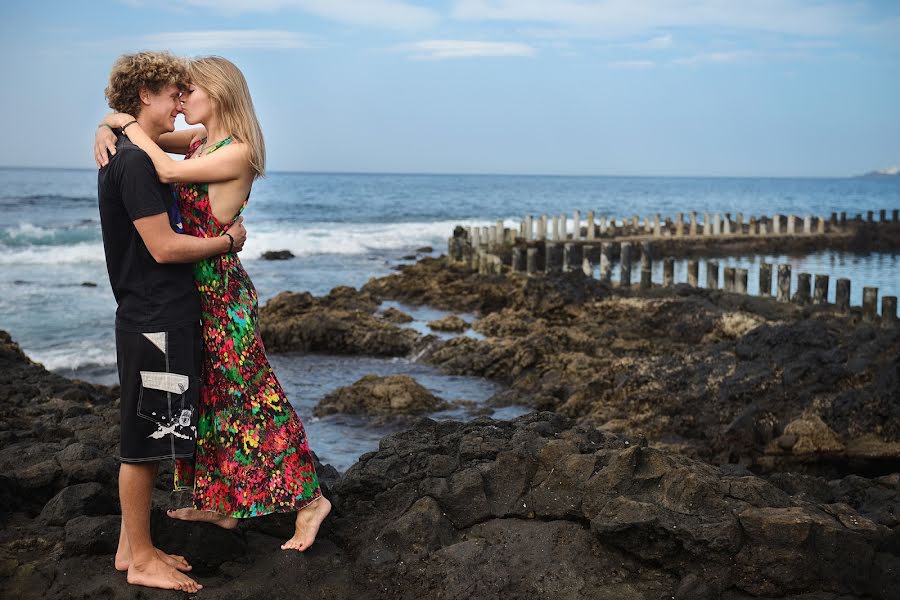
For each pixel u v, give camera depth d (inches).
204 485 118.7
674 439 331.9
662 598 113.1
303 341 541.3
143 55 115.8
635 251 1211.2
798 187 6781.5
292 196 3184.1
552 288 623.2
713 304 561.3
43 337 556.1
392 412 383.9
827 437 300.0
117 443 174.6
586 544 124.8
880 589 114.4
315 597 118.9
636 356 469.1
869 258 1270.9
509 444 147.6
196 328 115.3
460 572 120.9
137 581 114.9
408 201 2992.1
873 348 332.8
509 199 3420.3
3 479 138.4
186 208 116.1
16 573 118.3
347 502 140.5
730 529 116.5
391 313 644.1
